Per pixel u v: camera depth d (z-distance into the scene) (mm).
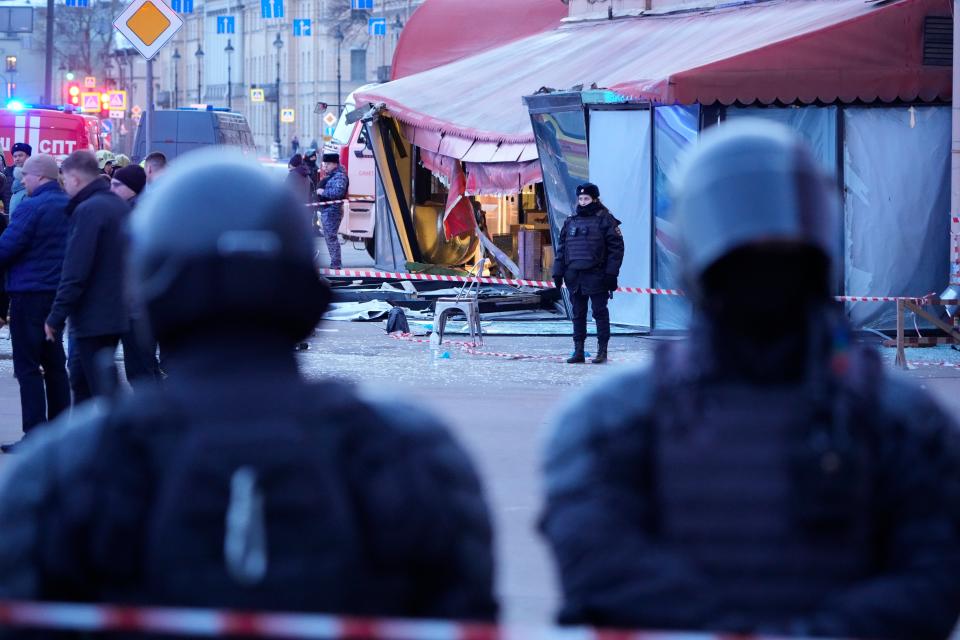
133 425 5828
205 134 102812
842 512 6691
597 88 52531
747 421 6867
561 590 7031
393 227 71875
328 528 5746
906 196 49375
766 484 6777
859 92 48281
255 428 5816
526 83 66250
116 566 5734
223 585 5637
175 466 5738
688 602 6684
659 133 51062
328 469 5840
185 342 6250
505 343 50219
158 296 6180
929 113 49438
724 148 7141
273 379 6066
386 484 5910
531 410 34062
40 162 28953
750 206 6867
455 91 69125
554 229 56656
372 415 6074
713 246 6887
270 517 5695
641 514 6965
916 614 6582
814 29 48656
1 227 37344
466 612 6086
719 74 47719
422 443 6137
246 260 6129
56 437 6008
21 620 5711
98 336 26969
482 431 30875
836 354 6945
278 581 5660
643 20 69188
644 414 7031
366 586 5891
